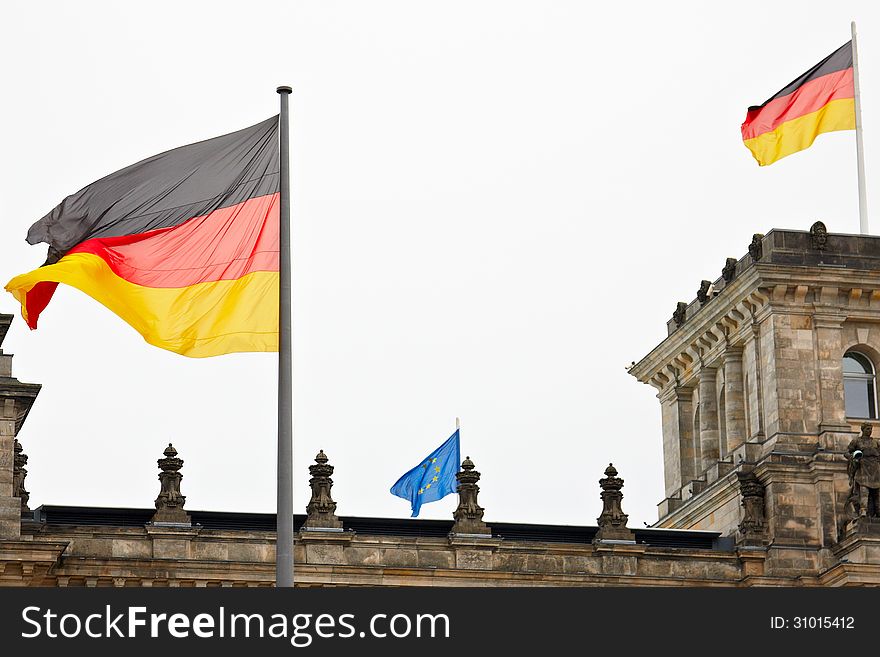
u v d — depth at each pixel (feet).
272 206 430.61
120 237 431.43
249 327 424.46
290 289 412.57
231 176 434.30
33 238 432.66
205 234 430.61
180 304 426.10
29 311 434.71
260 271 427.33
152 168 435.12
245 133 436.35
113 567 640.99
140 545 647.56
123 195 433.48
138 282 428.15
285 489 398.21
